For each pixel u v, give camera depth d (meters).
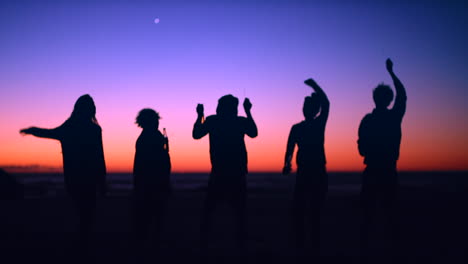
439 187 27.64
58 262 4.02
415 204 11.12
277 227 6.93
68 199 13.64
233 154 4.57
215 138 4.63
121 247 4.97
